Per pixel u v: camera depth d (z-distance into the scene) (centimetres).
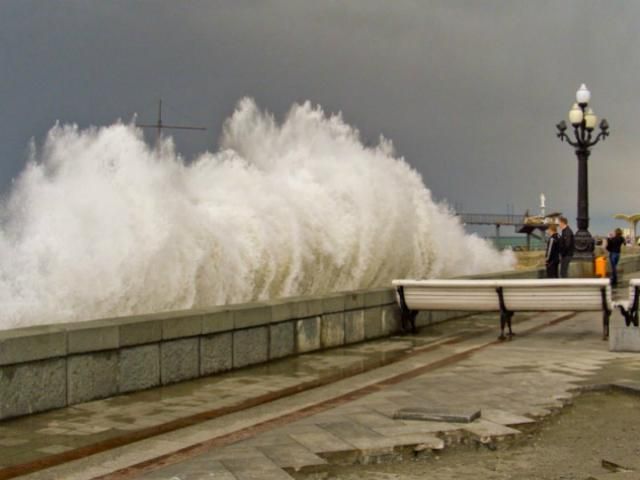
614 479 500
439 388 771
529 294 1139
